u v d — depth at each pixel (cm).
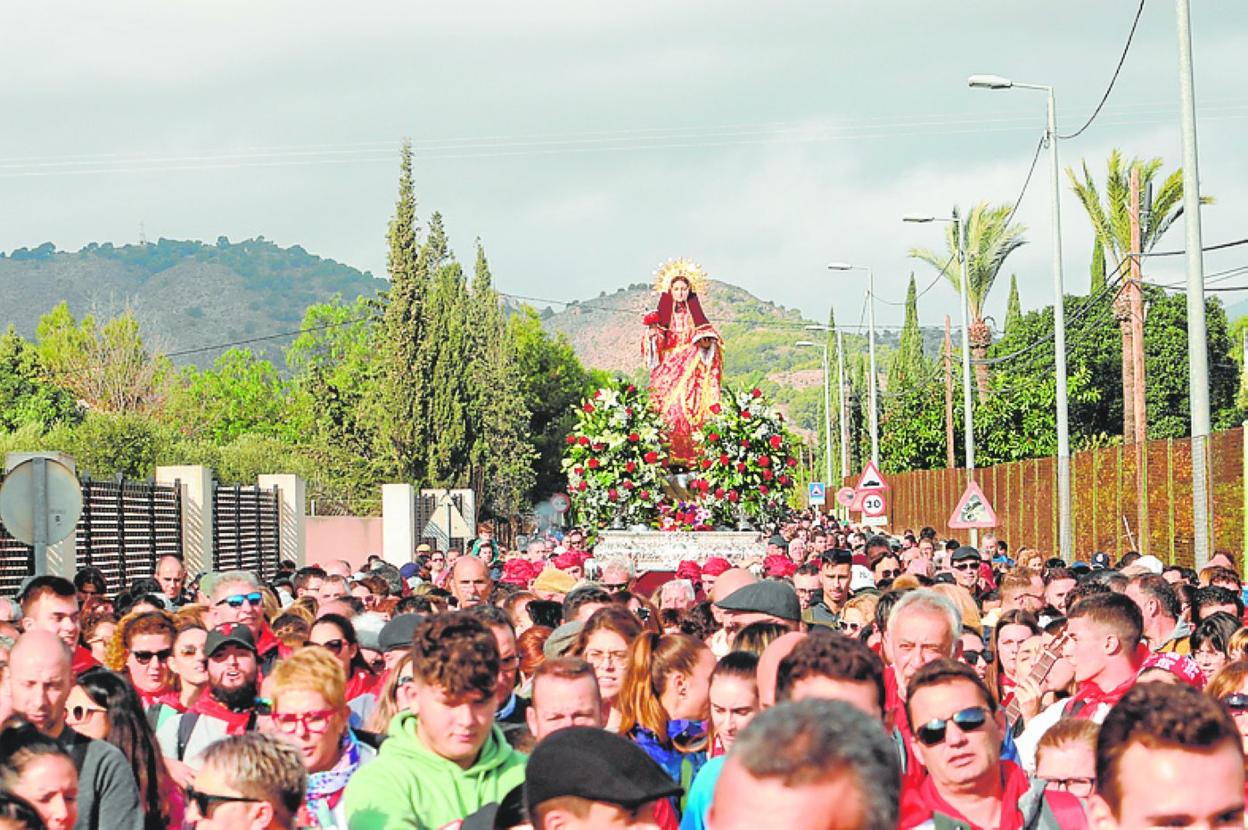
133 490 3653
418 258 8750
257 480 5291
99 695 1040
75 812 858
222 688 1216
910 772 856
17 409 8519
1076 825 832
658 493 3731
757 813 430
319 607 1791
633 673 1056
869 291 8106
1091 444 8138
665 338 3988
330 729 989
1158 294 8856
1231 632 1339
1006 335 9919
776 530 3741
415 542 6334
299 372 13338
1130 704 579
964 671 826
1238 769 570
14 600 1959
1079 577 2153
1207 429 2931
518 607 1636
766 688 876
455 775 918
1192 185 2878
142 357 10000
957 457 8988
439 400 8675
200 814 820
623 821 671
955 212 5825
